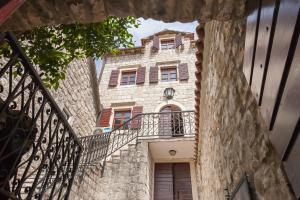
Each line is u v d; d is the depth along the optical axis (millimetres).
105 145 6949
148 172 7043
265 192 1371
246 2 1458
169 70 11797
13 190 1550
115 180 6441
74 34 3092
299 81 753
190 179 8188
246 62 1465
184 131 7961
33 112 1698
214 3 1552
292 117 821
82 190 5051
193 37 12984
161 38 13234
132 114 10008
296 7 752
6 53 1538
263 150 1388
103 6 1653
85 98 7707
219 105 2801
